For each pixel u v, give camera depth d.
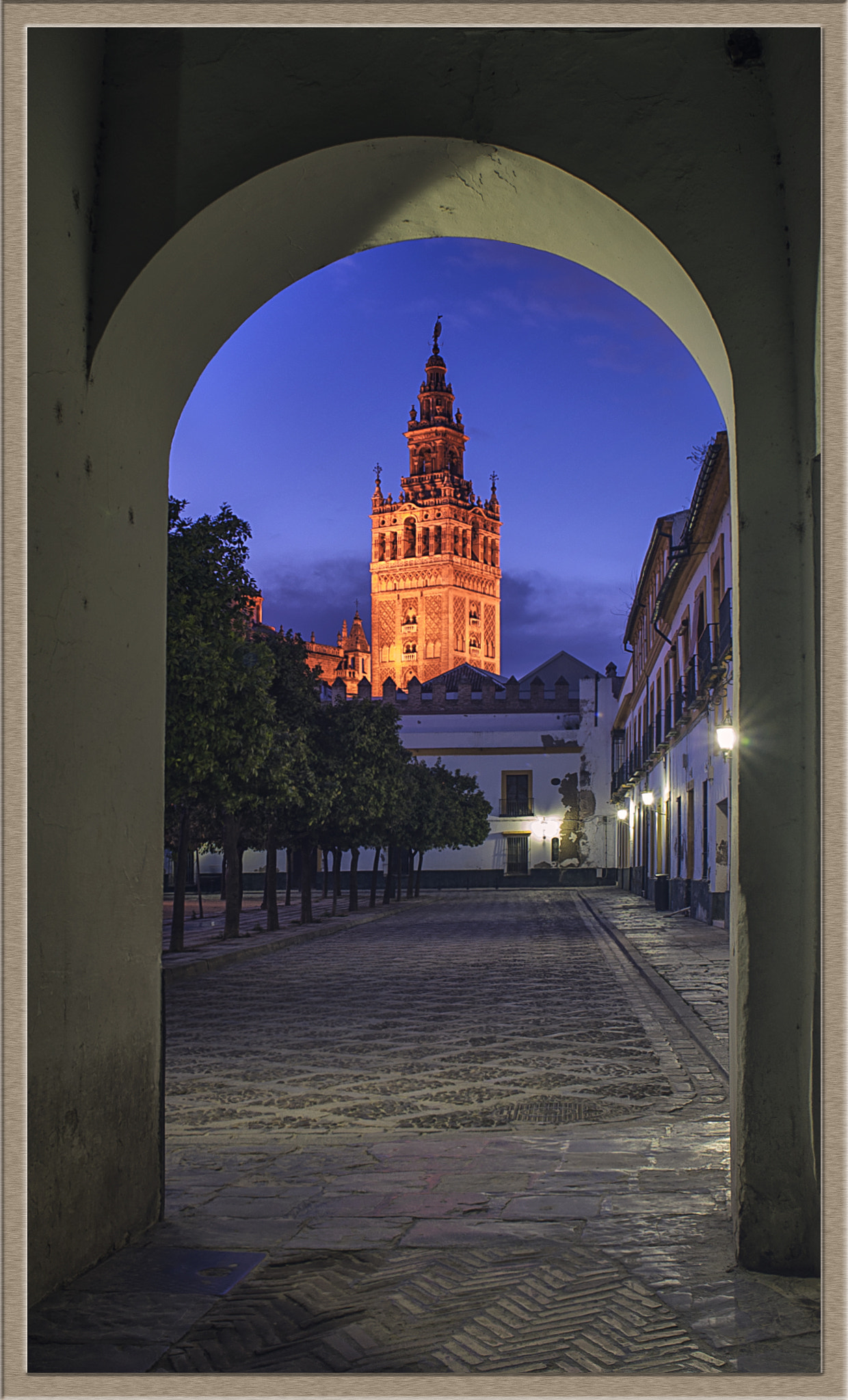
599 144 4.13
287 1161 5.58
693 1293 3.57
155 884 4.60
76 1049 3.87
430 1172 5.26
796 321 3.93
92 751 4.04
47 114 3.77
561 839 55.31
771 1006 3.83
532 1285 3.67
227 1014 11.73
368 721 27.77
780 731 3.89
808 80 3.65
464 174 4.47
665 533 29.45
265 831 23.31
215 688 13.59
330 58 4.20
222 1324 3.41
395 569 127.94
